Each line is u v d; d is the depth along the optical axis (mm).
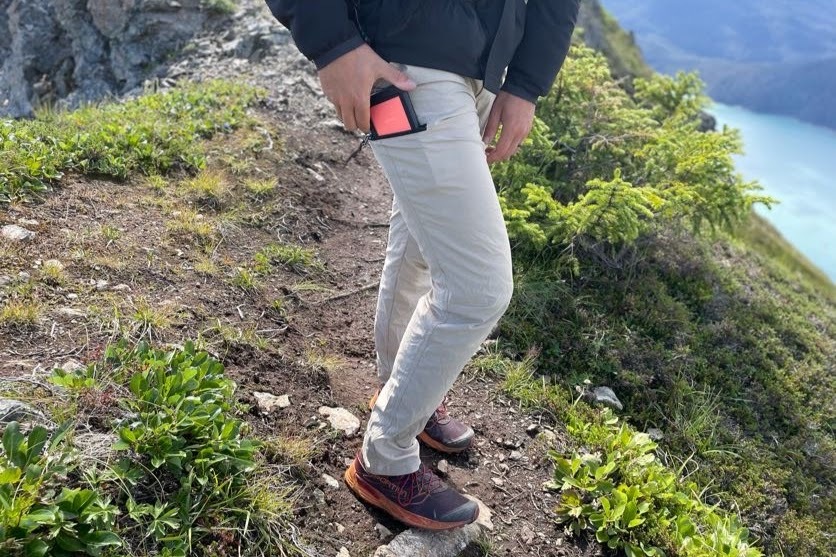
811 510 3357
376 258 3865
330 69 1604
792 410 3906
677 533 2438
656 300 4180
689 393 3605
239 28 7555
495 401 3000
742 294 4941
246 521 1881
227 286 3014
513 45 1827
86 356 2234
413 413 1910
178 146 4000
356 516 2146
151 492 1817
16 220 2895
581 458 2678
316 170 4582
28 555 1503
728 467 3312
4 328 2244
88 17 8367
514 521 2387
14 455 1672
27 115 8766
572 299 3852
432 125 1668
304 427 2398
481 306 1760
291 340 2881
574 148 4660
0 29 9422
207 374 2207
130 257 2918
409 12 1643
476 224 1710
